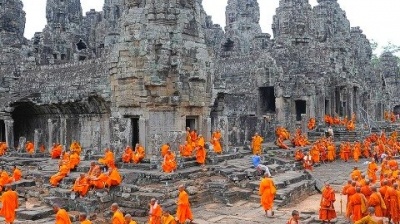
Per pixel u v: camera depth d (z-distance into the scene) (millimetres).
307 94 48906
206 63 32469
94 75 42250
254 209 22781
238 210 22562
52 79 47969
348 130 48531
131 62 30344
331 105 53125
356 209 18609
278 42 54656
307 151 40062
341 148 41531
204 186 24766
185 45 30906
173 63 30047
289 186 25828
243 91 52062
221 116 34594
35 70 51656
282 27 55250
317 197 26797
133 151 30328
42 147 43938
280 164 32812
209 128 32906
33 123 48031
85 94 40969
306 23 54812
